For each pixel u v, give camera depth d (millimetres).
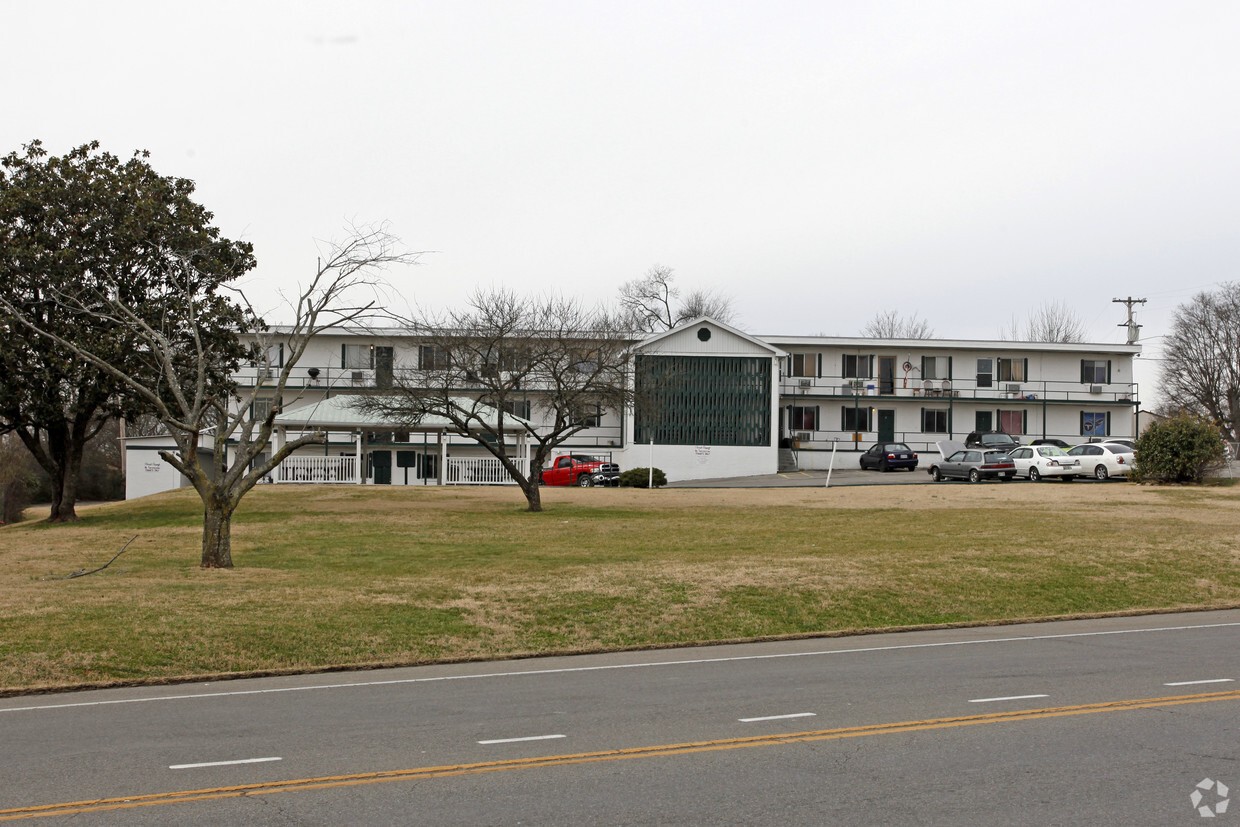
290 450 19203
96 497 69500
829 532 24484
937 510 30281
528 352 31531
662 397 52344
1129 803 6344
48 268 27375
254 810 6309
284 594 15133
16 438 59469
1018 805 6301
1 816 6223
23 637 11891
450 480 41969
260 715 9062
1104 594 16734
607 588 15891
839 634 13992
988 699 9406
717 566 18266
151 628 12508
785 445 59906
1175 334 77750
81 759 7527
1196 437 39562
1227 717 8625
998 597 16297
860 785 6723
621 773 7039
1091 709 8938
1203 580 17719
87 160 30375
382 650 12250
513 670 11461
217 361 30172
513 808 6301
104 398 29547
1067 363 61031
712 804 6352
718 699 9539
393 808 6320
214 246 30062
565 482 47625
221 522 18672
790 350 60438
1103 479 43188
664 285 81812
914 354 60688
